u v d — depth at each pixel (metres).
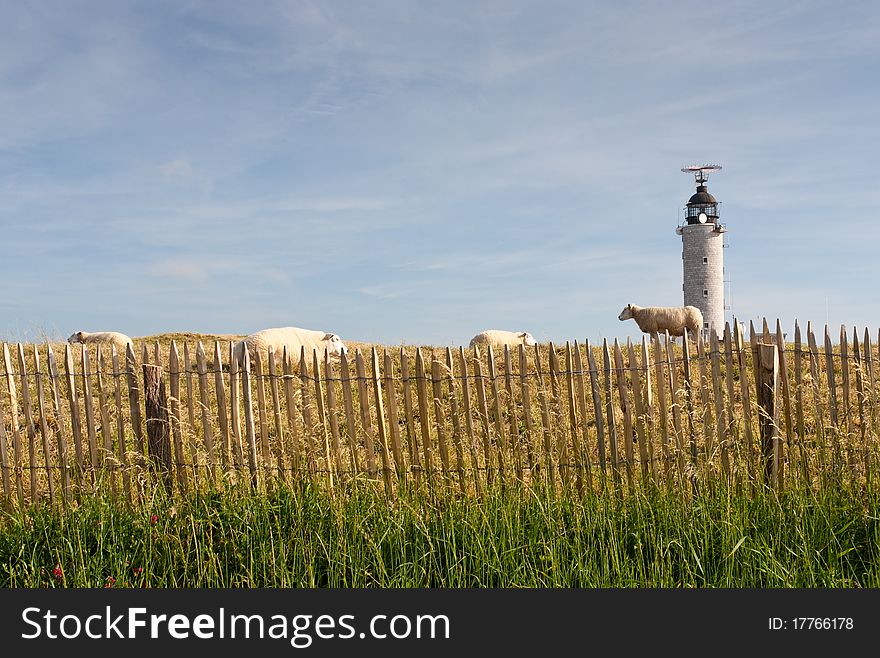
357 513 5.61
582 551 5.24
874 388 6.29
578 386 6.28
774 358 6.24
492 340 17.50
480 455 6.47
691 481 6.03
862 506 5.70
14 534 5.66
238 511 5.66
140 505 5.82
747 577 4.95
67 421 8.72
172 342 6.41
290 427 6.31
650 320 20.77
